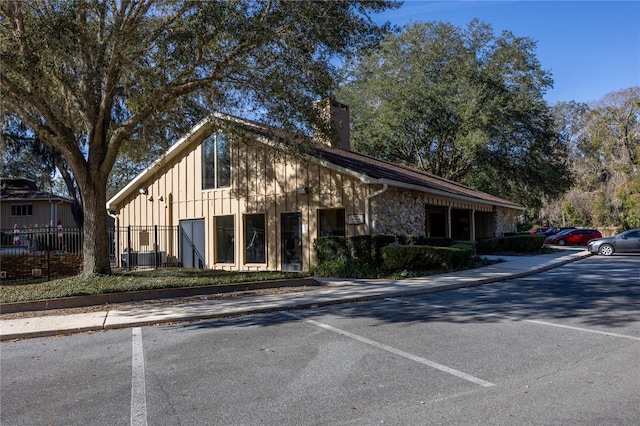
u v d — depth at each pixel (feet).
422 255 49.93
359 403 15.21
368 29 43.04
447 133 111.34
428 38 110.42
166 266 67.67
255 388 16.88
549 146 115.44
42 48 35.12
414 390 16.30
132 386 17.40
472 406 14.75
